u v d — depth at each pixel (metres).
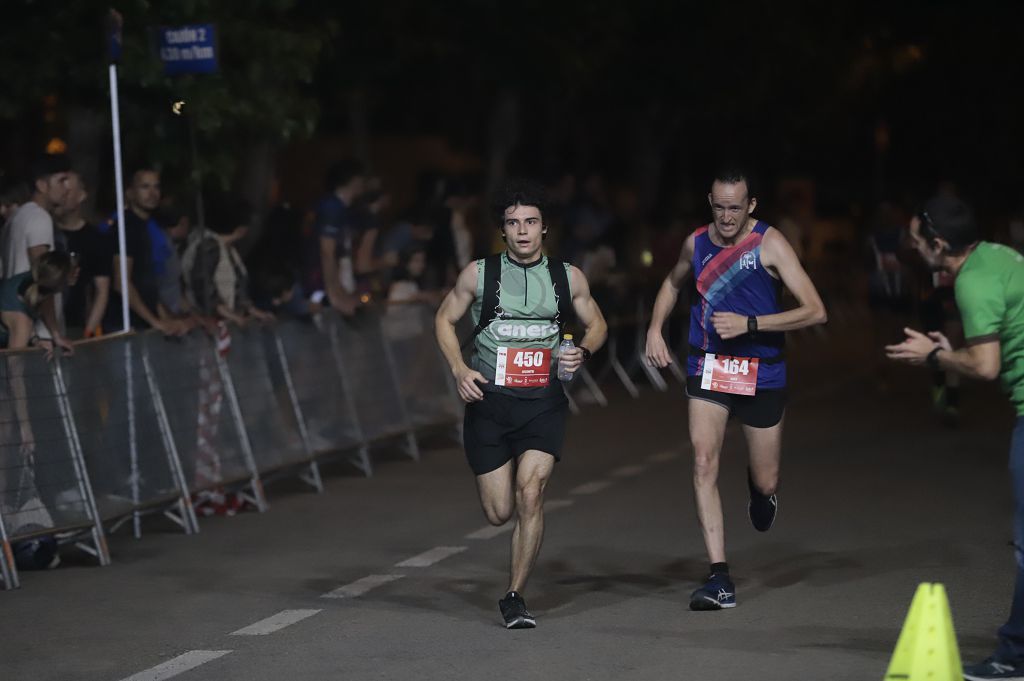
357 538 18.28
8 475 16.06
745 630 13.39
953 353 11.50
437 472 23.66
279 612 14.47
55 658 12.98
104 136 27.75
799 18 60.38
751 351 14.39
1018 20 86.50
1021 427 11.55
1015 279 11.40
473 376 13.59
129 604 14.98
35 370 16.61
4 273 17.53
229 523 19.56
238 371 20.83
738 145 66.06
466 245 29.16
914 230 11.70
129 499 18.12
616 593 14.97
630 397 33.91
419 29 41.69
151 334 18.89
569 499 20.52
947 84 88.75
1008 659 11.71
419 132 61.72
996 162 89.44
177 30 20.58
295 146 51.91
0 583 16.02
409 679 12.01
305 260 24.55
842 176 86.88
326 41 25.98
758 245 14.31
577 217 34.03
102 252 19.52
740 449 25.22
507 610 13.56
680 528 18.36
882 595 14.67
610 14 44.09
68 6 23.20
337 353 23.20
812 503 19.83
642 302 36.19
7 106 23.75
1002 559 16.23
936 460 23.38
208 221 21.92
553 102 55.00
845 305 66.12
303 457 21.88
